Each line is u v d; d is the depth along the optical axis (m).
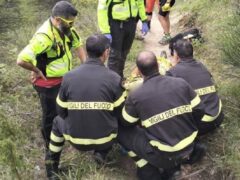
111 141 4.30
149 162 4.19
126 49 5.69
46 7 9.88
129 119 4.17
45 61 4.43
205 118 4.45
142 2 5.55
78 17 8.83
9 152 4.16
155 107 4.03
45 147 4.92
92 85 4.16
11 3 9.63
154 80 4.09
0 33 8.15
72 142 4.30
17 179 4.32
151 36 7.89
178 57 4.70
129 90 4.86
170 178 4.30
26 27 8.47
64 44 4.46
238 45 5.09
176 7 9.44
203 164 4.53
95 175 4.39
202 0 8.14
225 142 4.66
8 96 5.64
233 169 4.34
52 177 4.43
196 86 4.54
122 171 4.55
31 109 5.49
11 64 6.62
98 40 4.18
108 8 5.30
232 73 5.54
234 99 5.04
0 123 4.66
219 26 6.80
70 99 4.19
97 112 4.16
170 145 3.99
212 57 6.18
